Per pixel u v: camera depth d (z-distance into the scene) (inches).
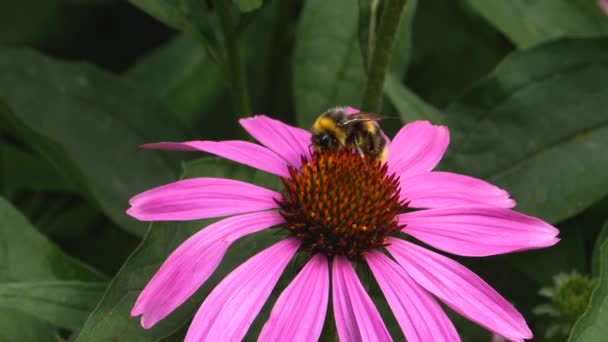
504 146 20.7
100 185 21.5
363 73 21.3
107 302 17.5
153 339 17.5
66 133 21.9
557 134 20.6
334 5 21.5
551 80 20.7
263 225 17.8
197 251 17.3
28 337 17.7
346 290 17.4
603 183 20.3
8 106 20.3
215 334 16.7
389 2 19.1
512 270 20.4
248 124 19.2
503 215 17.9
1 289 18.1
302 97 21.3
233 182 18.1
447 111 20.8
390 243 18.1
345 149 18.6
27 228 19.3
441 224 18.1
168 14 19.9
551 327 19.4
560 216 20.2
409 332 17.1
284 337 16.8
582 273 20.2
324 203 17.9
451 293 17.4
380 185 18.2
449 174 18.9
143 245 17.8
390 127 21.6
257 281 17.3
